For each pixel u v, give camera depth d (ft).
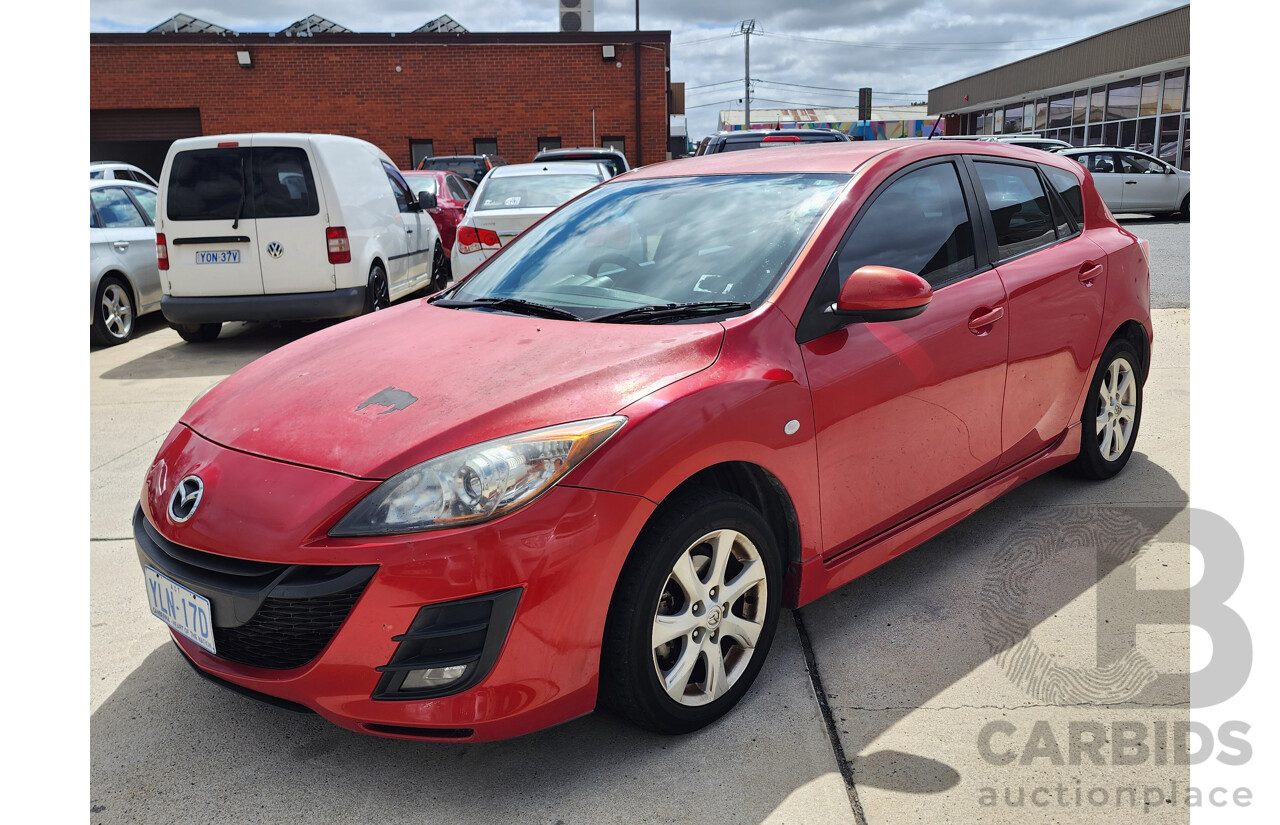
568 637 6.73
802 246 8.77
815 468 8.27
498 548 6.45
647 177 11.38
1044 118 100.68
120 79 71.87
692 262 9.20
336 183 24.22
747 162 10.84
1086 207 12.55
